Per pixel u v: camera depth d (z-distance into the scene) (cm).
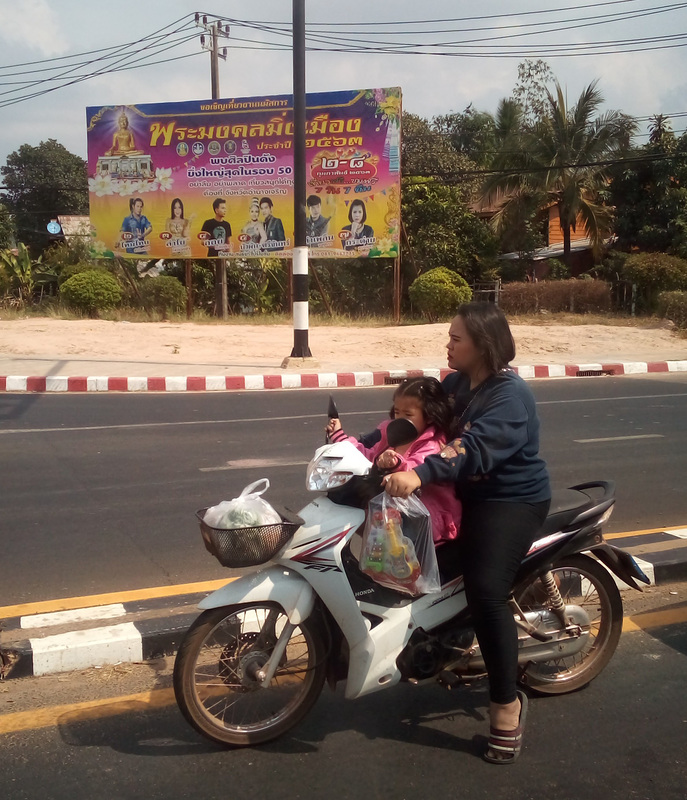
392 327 2083
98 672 382
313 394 1234
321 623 319
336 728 338
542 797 292
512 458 319
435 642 324
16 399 1173
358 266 2719
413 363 1522
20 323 1970
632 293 2442
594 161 2783
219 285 2406
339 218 2164
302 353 1462
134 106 2212
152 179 2233
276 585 309
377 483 311
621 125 2788
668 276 2375
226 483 702
